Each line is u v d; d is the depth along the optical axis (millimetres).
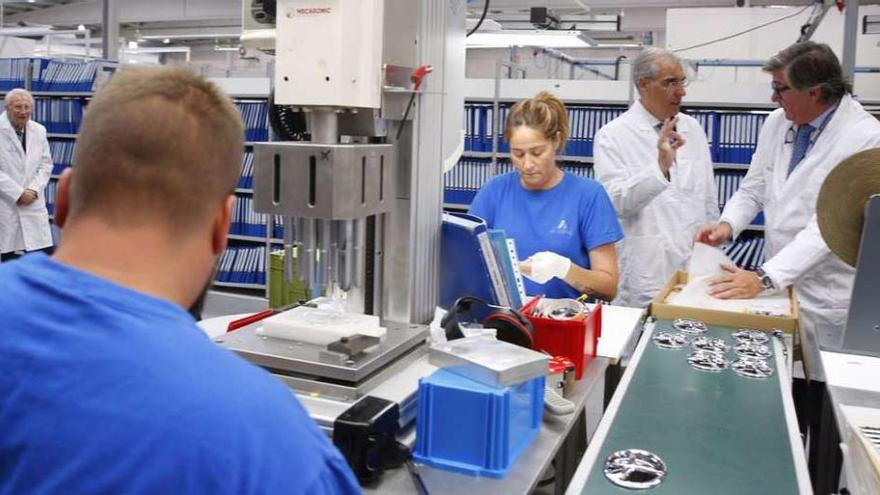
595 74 6512
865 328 1583
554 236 2160
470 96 4891
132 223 637
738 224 2705
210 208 673
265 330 1330
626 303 3016
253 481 555
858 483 1193
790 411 1387
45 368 577
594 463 1160
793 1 7227
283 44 1265
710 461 1179
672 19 6148
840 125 2398
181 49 9008
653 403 1416
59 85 6281
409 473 1109
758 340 1836
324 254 1332
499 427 1098
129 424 552
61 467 551
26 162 5516
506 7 7629
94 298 604
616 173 2893
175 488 541
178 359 584
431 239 1568
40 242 5625
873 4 6047
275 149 1229
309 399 1179
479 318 1564
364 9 1255
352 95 1271
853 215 1572
